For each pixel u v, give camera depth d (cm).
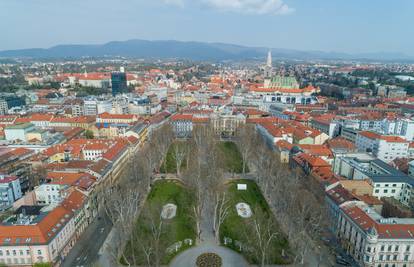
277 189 16925
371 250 11331
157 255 11775
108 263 12075
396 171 17812
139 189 17425
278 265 11944
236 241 13500
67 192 15462
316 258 12438
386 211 15425
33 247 11400
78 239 13900
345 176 19938
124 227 13375
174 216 15688
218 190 17162
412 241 11331
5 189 16162
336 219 14238
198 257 12419
